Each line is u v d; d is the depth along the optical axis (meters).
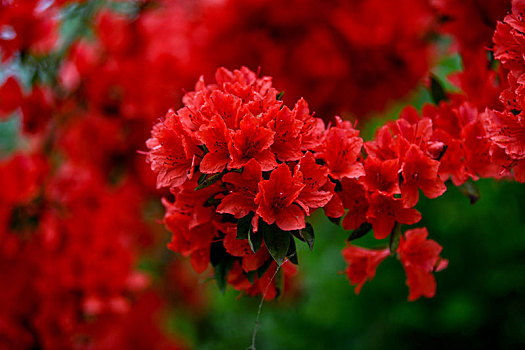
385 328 1.47
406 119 0.88
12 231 1.16
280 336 1.71
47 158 1.30
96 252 1.17
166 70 1.33
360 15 1.20
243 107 0.78
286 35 1.27
